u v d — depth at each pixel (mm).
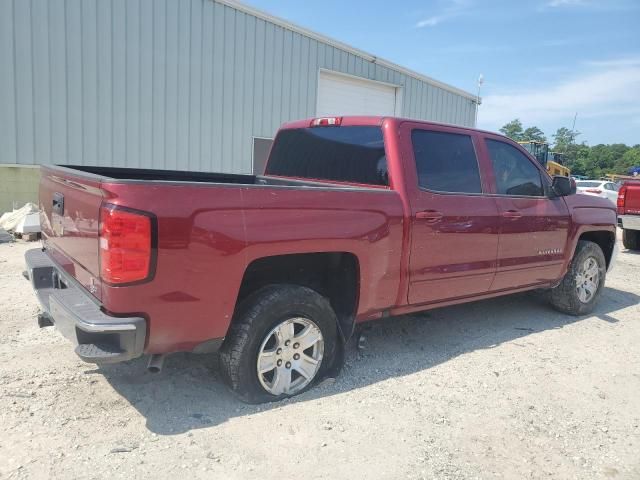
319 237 3438
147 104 10797
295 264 3738
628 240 11938
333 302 4008
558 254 5473
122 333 2760
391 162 4098
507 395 3842
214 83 11672
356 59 14586
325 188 3533
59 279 3586
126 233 2723
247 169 12531
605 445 3250
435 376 4102
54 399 3373
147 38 10609
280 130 5465
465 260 4488
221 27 11594
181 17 10977
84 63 10016
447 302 4539
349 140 4547
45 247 4133
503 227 4770
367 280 3807
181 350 3086
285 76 12984
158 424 3152
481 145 4766
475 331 5289
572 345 5004
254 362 3365
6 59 9336
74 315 2820
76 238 3189
